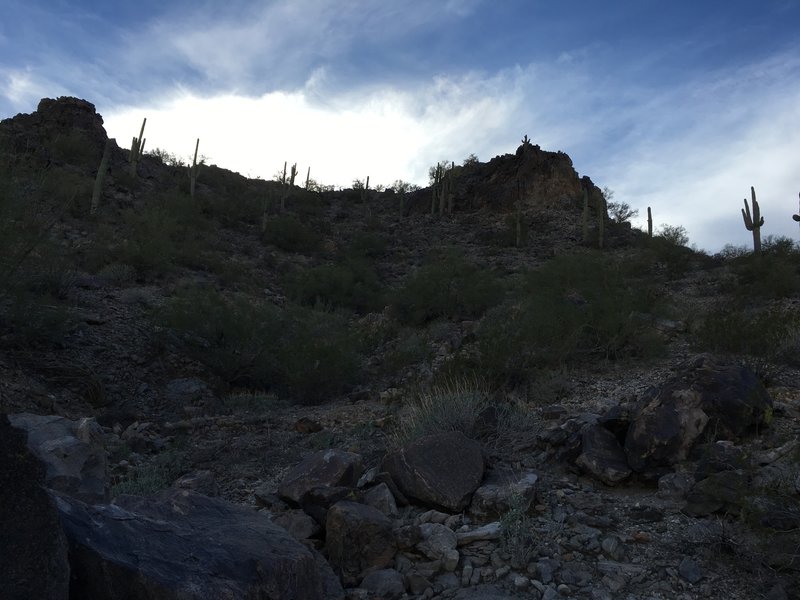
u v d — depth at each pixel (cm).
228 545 341
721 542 424
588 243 3988
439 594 409
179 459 744
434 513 500
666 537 453
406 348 1367
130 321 1465
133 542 309
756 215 2447
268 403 1131
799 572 389
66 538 276
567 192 5272
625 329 1063
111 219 2814
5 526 250
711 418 579
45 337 1142
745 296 1638
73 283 1596
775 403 669
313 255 3775
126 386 1145
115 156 4331
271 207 4828
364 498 521
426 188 5947
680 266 2431
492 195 5375
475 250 3997
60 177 2505
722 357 947
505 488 517
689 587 393
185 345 1359
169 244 2409
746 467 478
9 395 871
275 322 1396
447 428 693
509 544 448
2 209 1037
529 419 732
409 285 1905
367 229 4931
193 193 4159
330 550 443
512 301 1755
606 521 477
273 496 573
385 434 803
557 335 1031
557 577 413
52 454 480
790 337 947
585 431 602
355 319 2341
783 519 414
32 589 248
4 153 1151
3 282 1061
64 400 980
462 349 1270
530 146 5581
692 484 510
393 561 442
